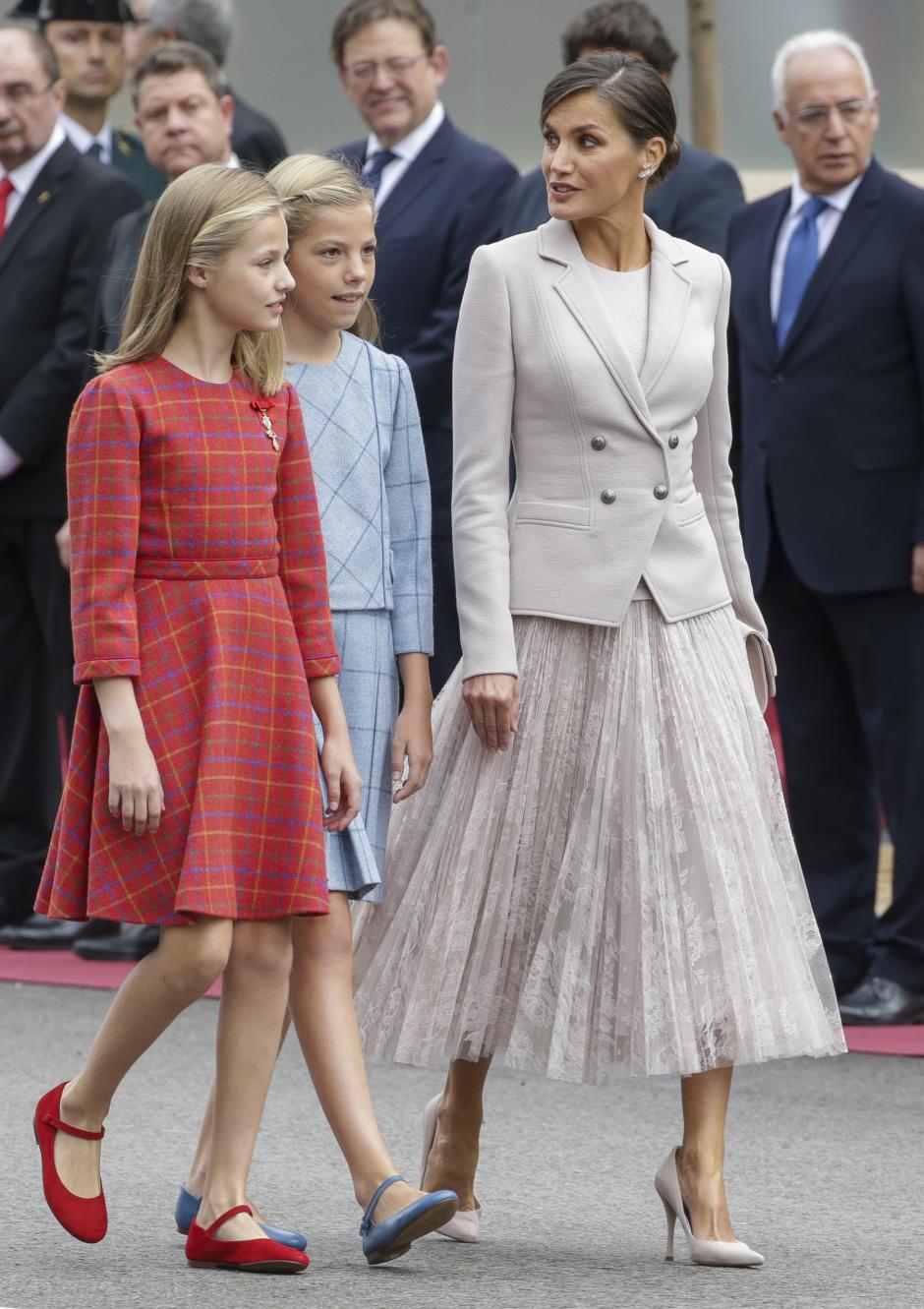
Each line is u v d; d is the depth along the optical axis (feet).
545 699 54.95
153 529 50.44
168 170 91.50
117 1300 48.08
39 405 98.02
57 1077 73.51
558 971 54.24
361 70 89.71
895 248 84.43
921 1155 65.26
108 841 50.01
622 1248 54.90
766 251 86.53
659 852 53.98
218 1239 51.03
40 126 99.19
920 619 84.58
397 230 89.30
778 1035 54.08
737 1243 53.31
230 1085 51.34
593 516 54.85
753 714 56.08
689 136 113.60
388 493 56.59
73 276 98.73
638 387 54.65
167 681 50.11
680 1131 68.13
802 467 85.25
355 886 53.72
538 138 112.98
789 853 56.29
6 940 100.07
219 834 49.65
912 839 84.53
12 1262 51.62
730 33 113.39
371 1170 51.90
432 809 56.13
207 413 50.78
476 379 55.47
